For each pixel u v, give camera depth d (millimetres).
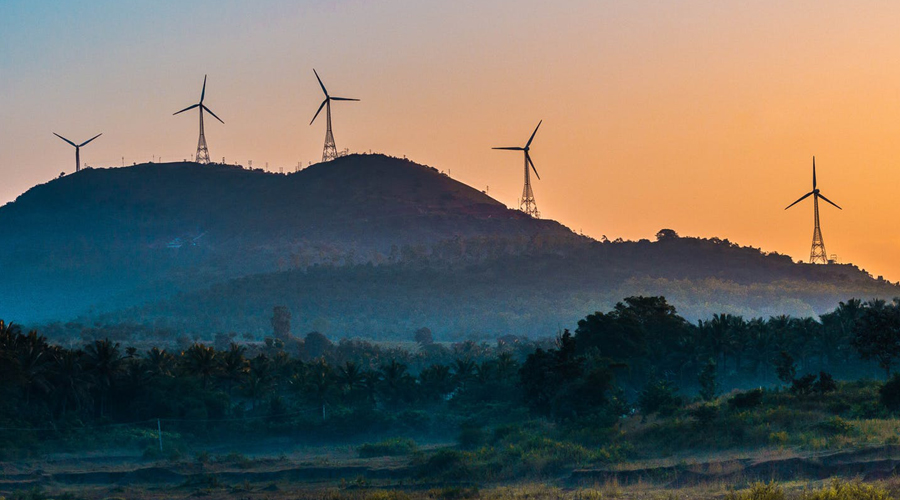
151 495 144375
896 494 85062
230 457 184625
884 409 138000
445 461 143500
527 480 125000
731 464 112562
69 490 153375
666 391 171500
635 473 116000
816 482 97688
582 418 162125
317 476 155375
